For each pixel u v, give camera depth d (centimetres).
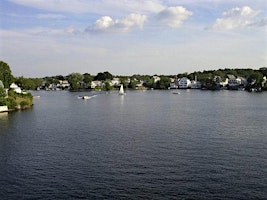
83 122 12712
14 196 5219
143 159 7069
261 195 5150
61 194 5272
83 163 6838
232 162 6794
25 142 8906
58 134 10069
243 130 10488
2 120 13325
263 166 6519
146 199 5050
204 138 9212
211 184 5591
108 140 9069
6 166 6694
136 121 12888
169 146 8244
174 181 5738
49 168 6531
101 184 5650
